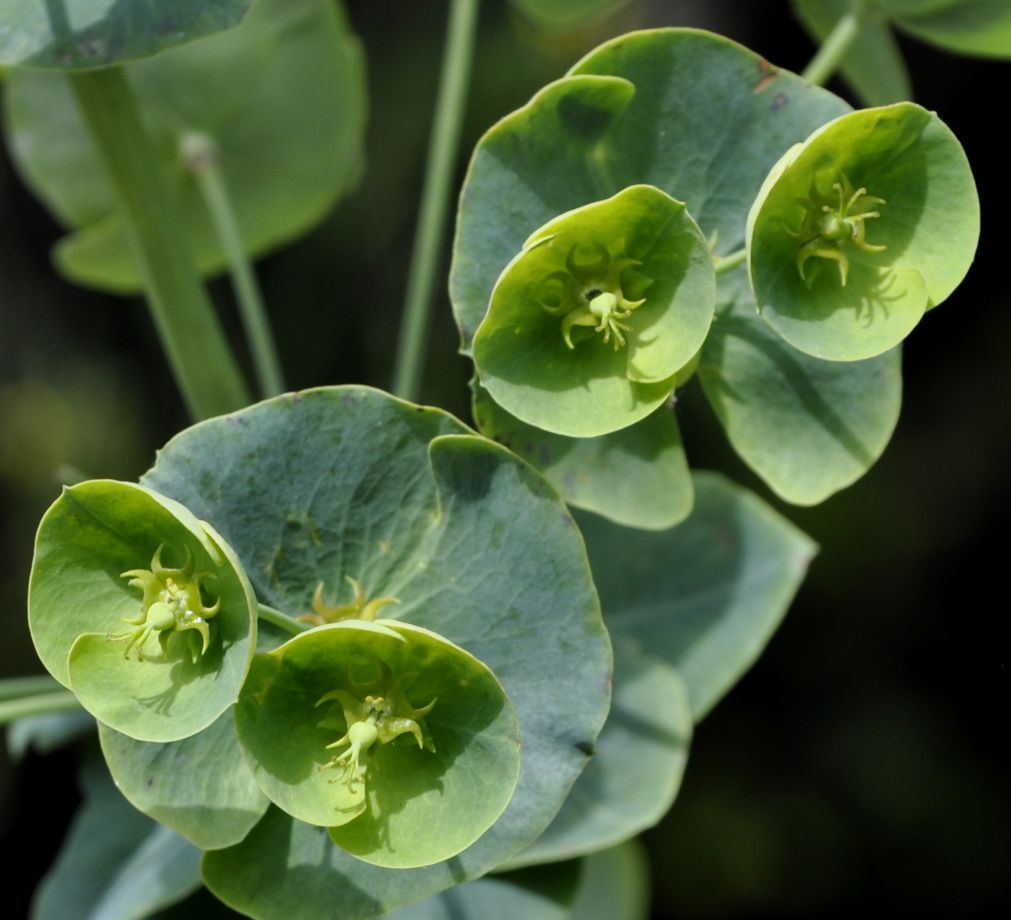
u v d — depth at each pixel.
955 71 0.77
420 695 0.30
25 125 0.40
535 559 0.31
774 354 0.32
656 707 0.35
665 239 0.30
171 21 0.32
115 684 0.30
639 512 0.32
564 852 0.34
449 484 0.31
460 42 0.36
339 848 0.31
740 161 0.32
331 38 0.39
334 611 0.31
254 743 0.30
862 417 0.32
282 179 0.40
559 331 0.31
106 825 0.36
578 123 0.31
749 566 0.36
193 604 0.29
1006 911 0.76
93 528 0.30
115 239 0.41
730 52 0.31
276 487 0.31
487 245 0.31
